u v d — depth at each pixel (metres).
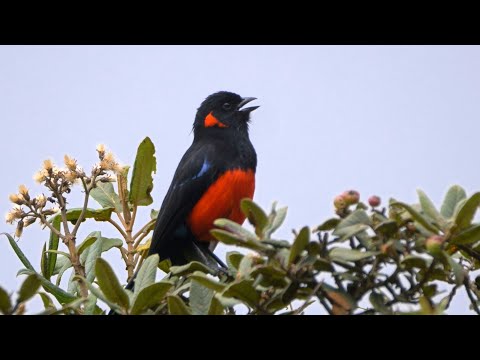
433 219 5.03
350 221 4.98
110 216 9.46
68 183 8.32
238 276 5.07
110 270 5.38
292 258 4.82
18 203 8.30
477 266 6.12
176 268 6.11
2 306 4.79
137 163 9.27
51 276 8.99
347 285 5.12
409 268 5.00
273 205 5.23
